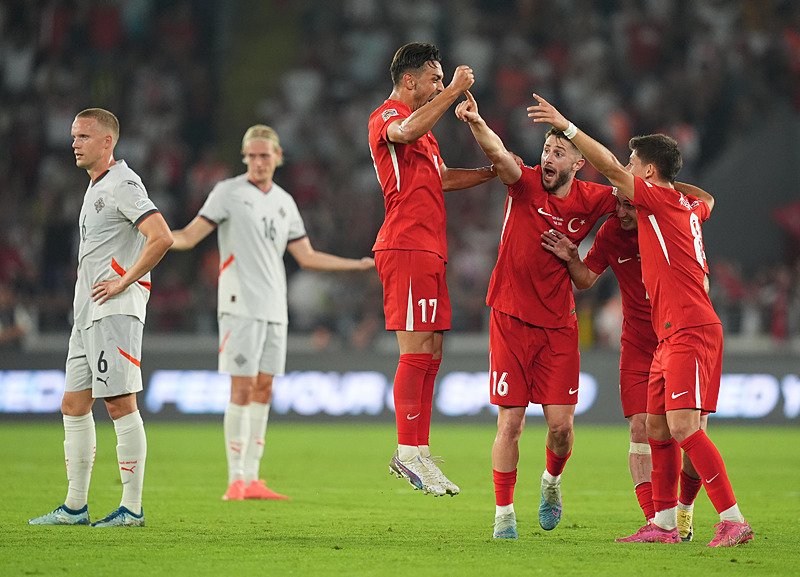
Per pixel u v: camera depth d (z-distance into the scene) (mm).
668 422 21594
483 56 86688
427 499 30625
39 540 21219
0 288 62375
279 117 84375
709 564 18891
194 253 76000
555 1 90750
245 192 31359
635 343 23562
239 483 30297
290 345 64875
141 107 83312
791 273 71375
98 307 23391
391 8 90438
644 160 22562
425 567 18406
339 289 68375
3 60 83438
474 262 74125
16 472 36406
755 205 76125
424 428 23172
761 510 28469
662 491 22266
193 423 59125
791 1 90688
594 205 22641
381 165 22562
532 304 22156
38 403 57875
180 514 26500
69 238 72062
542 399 22391
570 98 84938
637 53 87938
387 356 60500
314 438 52656
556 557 19594
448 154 80688
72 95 82375
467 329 66500
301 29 91750
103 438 52156
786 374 60938
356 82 87500
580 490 33344
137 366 23625
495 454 22359
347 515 26766
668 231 21781
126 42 86875
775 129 76500
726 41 88250
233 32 91250
